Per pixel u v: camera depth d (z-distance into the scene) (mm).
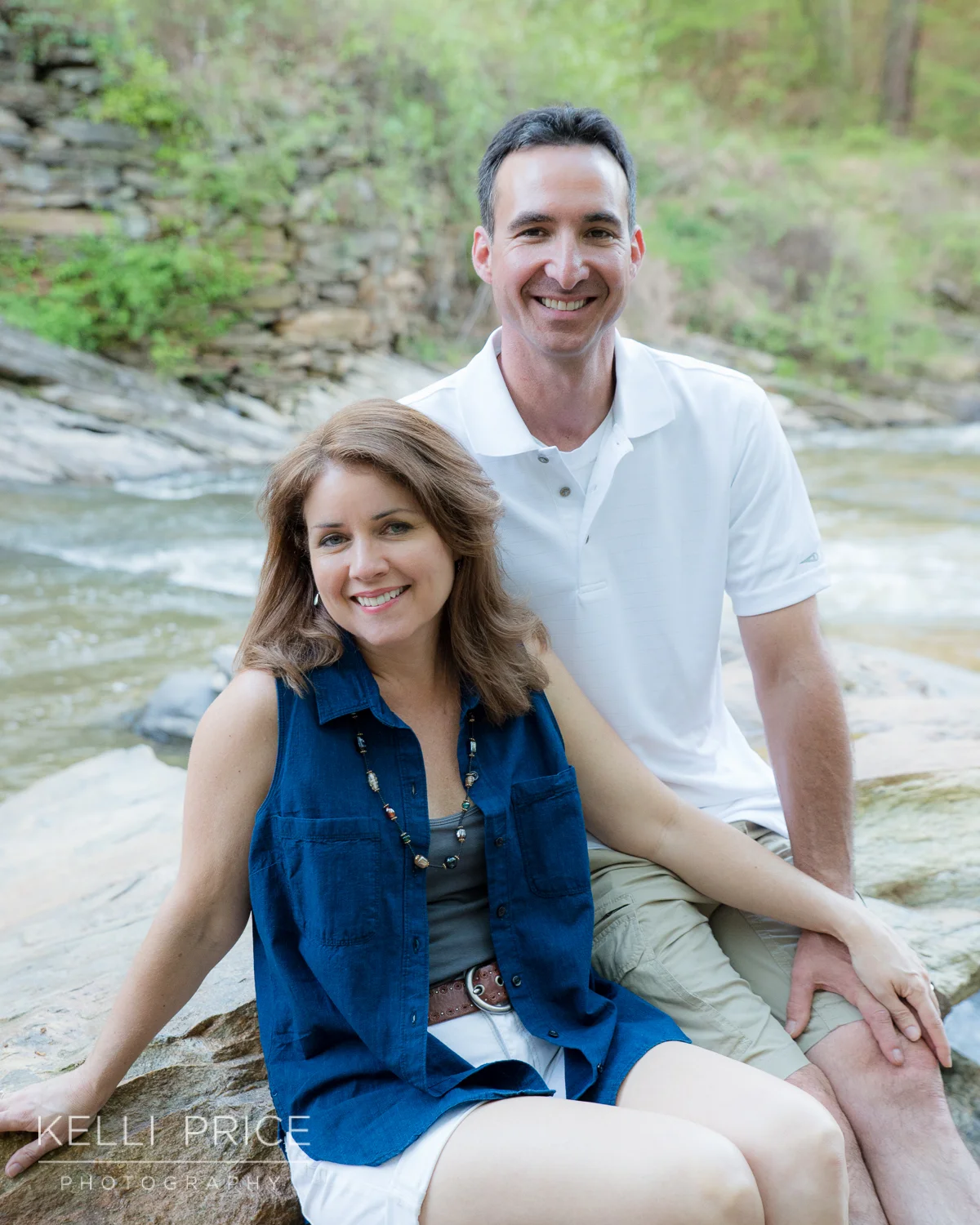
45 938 2713
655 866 2256
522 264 2189
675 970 2109
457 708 2035
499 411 2285
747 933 2291
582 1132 1631
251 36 12156
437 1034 1873
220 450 10664
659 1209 1555
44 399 10289
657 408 2268
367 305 12672
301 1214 1927
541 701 2082
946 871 2871
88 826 3541
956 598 6723
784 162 18422
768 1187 1671
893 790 3182
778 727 2346
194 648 5809
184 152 11438
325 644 1935
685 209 16812
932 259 18406
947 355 16984
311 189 12117
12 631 5977
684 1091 1775
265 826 1851
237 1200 1896
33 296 10953
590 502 2270
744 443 2324
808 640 2320
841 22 21000
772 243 16828
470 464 2008
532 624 2125
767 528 2336
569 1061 1888
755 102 20719
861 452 12312
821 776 2283
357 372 12508
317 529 1907
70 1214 1822
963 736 3670
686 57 20438
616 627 2324
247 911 1940
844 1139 1857
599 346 2252
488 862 1936
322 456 1897
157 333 11375
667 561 2328
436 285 13617
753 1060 2020
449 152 13469
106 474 9641
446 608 2035
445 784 1980
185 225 11484
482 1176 1617
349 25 12625
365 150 12539
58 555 7402
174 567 7230
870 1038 2086
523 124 2219
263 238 11805
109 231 11102
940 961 2512
